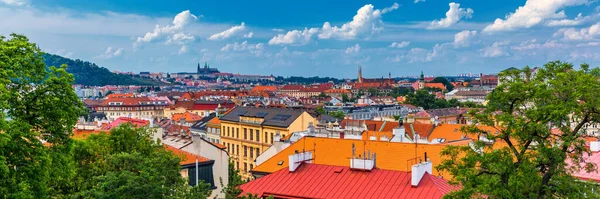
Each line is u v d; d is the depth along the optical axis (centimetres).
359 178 6050
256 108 15500
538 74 5159
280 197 5997
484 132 5244
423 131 13612
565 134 4869
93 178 5284
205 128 17550
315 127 13300
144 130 7356
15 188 4675
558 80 4847
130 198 4966
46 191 5375
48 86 5469
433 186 5662
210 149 9519
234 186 4956
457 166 5194
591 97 4609
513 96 5088
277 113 14550
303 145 8838
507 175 4909
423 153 7862
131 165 5634
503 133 5088
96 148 6694
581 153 4962
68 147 5606
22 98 5372
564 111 4581
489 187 4694
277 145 10019
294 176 6297
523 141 5022
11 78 5197
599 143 7706
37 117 5506
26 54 5438
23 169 4962
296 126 13812
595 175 6500
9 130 4806
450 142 10031
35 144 5141
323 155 8444
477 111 5459
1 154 4662
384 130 14462
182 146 9819
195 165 8381
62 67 5766
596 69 4978
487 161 4947
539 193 4950
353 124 15312
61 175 5509
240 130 15150
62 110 5522
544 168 5053
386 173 6062
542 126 4794
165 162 5691
